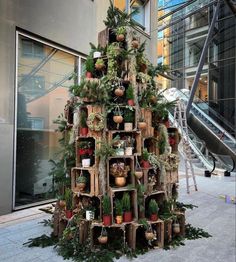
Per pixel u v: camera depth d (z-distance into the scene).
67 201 2.85
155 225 2.77
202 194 5.50
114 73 2.84
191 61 15.53
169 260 2.45
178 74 15.90
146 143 3.11
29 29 4.14
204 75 14.56
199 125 10.57
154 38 7.29
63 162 3.11
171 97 9.50
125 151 2.73
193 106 11.66
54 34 4.55
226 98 13.52
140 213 2.74
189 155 6.89
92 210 2.65
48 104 4.65
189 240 2.95
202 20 14.97
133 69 2.89
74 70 5.05
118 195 2.78
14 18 3.93
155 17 7.38
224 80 13.65
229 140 10.34
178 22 15.08
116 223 2.58
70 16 4.84
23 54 4.20
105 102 2.72
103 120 2.68
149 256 2.52
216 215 3.96
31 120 4.37
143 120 2.88
